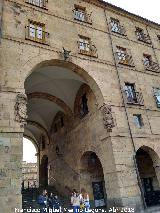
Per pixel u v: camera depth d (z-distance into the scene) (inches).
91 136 790.5
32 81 874.1
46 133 1268.5
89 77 752.3
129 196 617.0
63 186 986.1
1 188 475.8
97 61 789.9
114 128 696.4
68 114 995.9
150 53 1000.2
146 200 838.5
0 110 539.2
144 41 1015.6
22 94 580.7
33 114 1191.6
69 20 818.8
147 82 888.3
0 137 516.4
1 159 499.2
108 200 650.8
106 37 882.8
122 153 671.8
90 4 935.7
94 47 814.5
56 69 818.8
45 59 676.1
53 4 818.2
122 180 629.0
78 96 926.4
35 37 712.4
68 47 750.5
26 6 740.7
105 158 691.4
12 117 544.7
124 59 894.4
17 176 497.4
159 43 1088.8
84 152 829.2
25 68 625.9
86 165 864.9
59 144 1095.6
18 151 519.8
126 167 657.0
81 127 874.1
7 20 671.1
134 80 851.4
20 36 666.8
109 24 934.4
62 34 766.5
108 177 665.6
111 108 725.9
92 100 810.2
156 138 776.9
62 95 967.0
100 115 740.0
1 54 605.6
